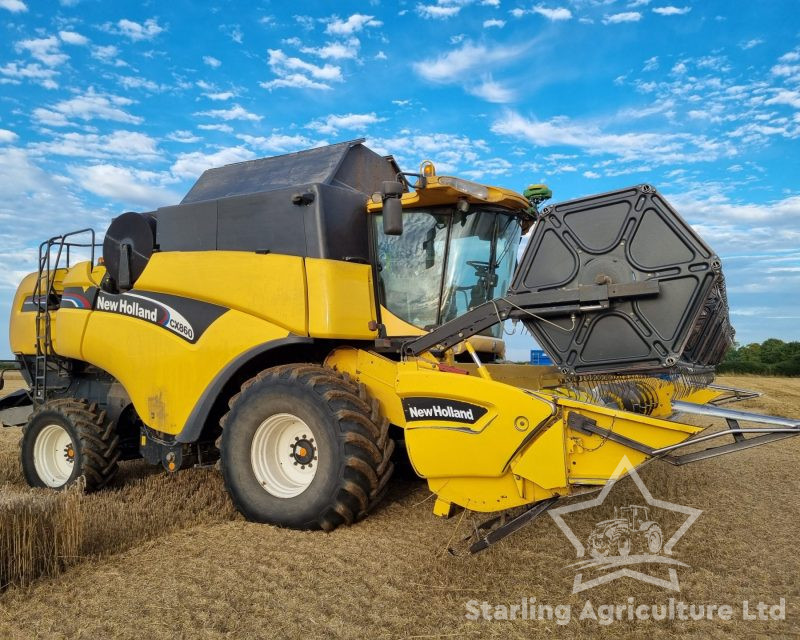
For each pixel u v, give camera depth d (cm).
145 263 617
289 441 508
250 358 518
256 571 388
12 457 819
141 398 591
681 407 386
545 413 374
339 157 589
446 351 491
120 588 366
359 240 545
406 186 545
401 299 544
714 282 367
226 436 509
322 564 398
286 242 525
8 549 379
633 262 391
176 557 414
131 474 719
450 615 330
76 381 730
